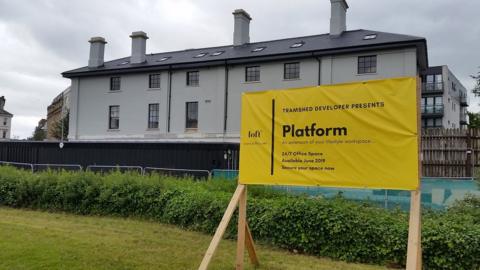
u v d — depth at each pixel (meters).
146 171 19.08
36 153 24.33
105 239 7.71
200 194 9.12
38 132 93.75
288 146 5.65
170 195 9.74
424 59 26.45
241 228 5.81
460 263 6.02
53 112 80.94
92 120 35.22
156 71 32.66
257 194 9.18
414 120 4.77
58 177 11.70
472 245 6.02
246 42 32.62
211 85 30.41
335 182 5.28
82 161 23.05
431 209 8.69
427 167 19.41
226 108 29.62
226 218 5.62
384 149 4.95
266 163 5.79
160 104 32.31
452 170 18.94
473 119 38.91
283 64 27.92
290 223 7.30
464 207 7.83
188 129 31.22
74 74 35.75
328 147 5.35
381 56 24.94
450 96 61.38
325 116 5.40
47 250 6.61
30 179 11.84
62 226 8.95
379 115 5.01
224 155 19.62
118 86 34.62
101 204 10.65
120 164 22.00
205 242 7.72
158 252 6.86
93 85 35.50
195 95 31.00
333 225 6.90
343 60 25.97
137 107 33.38
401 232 6.48
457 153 18.95
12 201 11.86
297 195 8.91
